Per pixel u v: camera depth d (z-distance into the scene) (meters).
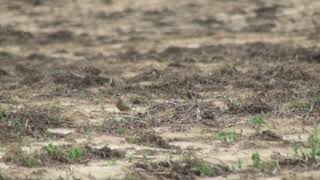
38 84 54.91
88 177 32.31
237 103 45.19
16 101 48.81
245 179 31.94
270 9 85.38
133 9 86.00
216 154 35.47
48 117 42.62
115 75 59.75
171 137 38.78
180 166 33.25
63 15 84.25
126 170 33.00
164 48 72.56
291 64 61.41
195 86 53.12
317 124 40.91
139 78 56.84
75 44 75.38
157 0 88.50
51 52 71.88
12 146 36.56
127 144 37.53
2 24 81.19
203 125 40.97
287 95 47.88
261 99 46.88
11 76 59.62
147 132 38.84
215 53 69.31
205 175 32.47
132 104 47.44
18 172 32.75
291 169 33.12
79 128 40.84
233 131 39.44
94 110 45.59
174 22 82.31
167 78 56.56
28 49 73.50
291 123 41.12
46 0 87.81
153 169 33.06
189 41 75.75
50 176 32.44
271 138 38.25
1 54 70.94
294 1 87.75
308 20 82.69
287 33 78.62
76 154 34.62
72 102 48.25
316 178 31.92
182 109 43.97
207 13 84.50
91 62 65.81
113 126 40.84
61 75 56.84
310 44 72.69
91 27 81.00
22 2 87.25
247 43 73.56
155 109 44.50
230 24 81.69
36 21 82.38
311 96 47.34
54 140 38.28
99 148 36.25
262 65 61.47
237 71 57.97
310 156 34.34
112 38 77.50
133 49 72.75
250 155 35.28
